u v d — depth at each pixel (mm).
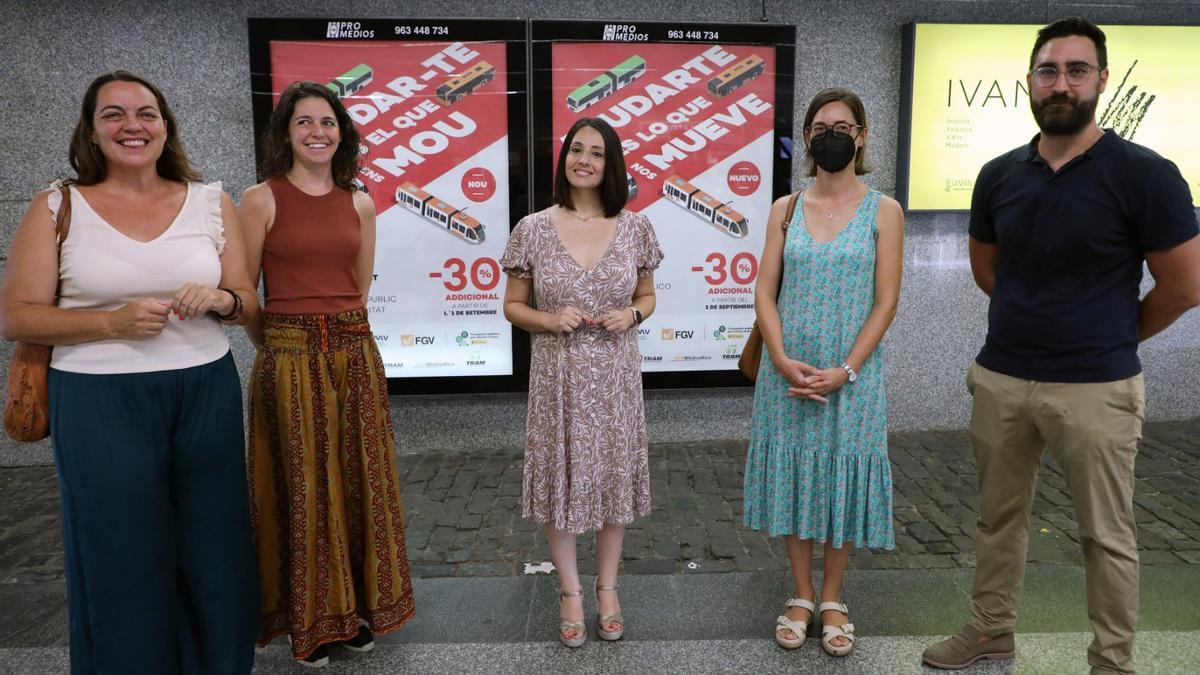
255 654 2801
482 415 5086
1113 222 2223
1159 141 4953
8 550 3746
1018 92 4820
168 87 4625
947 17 4883
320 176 2598
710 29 4684
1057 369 2334
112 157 2135
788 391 2713
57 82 4582
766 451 2852
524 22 4613
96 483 2135
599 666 2709
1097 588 2361
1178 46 4848
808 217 2746
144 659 2244
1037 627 2916
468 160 4738
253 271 2535
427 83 4637
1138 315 2371
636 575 3383
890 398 5297
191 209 2293
